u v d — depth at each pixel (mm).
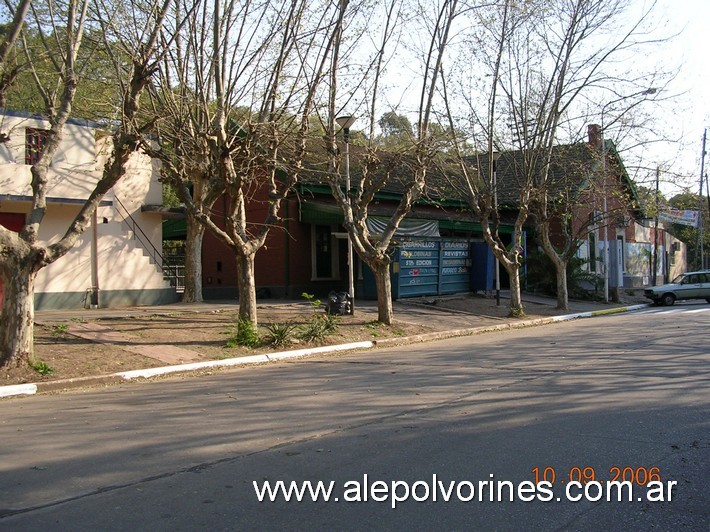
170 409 9016
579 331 18703
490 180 22000
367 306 22078
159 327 15711
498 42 20531
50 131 11281
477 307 24359
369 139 17812
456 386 10312
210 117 15570
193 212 14469
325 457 6559
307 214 23875
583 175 23719
